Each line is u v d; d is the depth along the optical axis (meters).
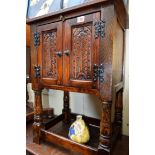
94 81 0.72
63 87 0.83
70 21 0.77
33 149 0.94
